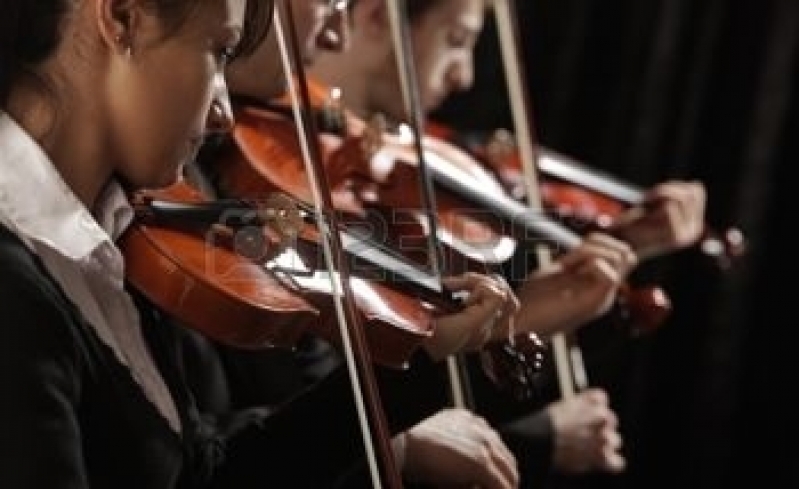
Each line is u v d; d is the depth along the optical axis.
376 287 3.02
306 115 2.94
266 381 3.51
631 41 6.32
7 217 2.46
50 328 2.38
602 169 6.40
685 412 6.52
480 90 6.38
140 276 2.72
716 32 6.30
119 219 2.71
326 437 2.99
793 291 6.41
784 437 6.52
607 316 4.41
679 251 6.38
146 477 2.61
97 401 2.53
